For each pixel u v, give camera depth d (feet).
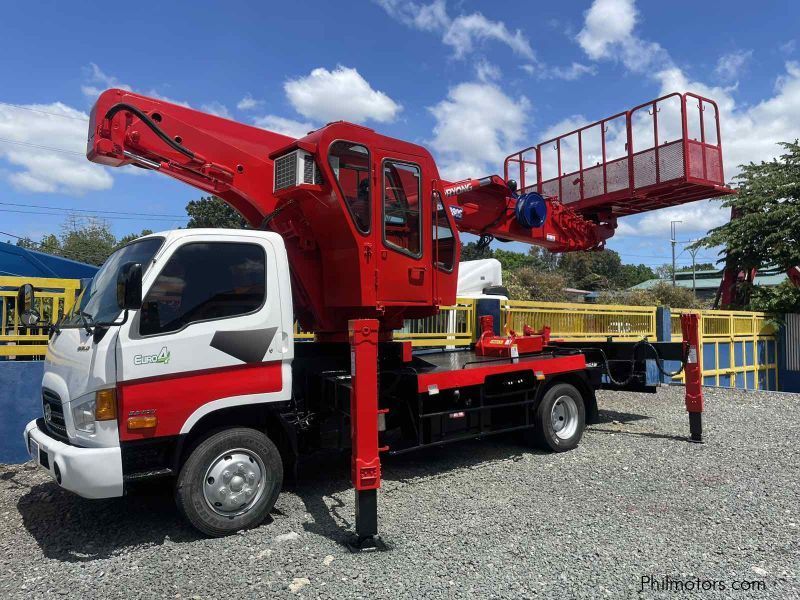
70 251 156.04
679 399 40.57
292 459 18.22
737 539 15.34
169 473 15.42
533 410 24.79
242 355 16.60
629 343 29.99
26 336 23.98
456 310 35.96
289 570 13.69
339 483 20.72
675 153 30.01
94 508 18.45
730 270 69.15
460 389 22.18
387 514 17.35
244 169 19.88
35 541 15.89
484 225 28.25
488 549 14.71
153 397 15.15
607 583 12.86
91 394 14.71
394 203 20.90
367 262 19.67
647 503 18.19
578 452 24.94
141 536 16.06
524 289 116.26
